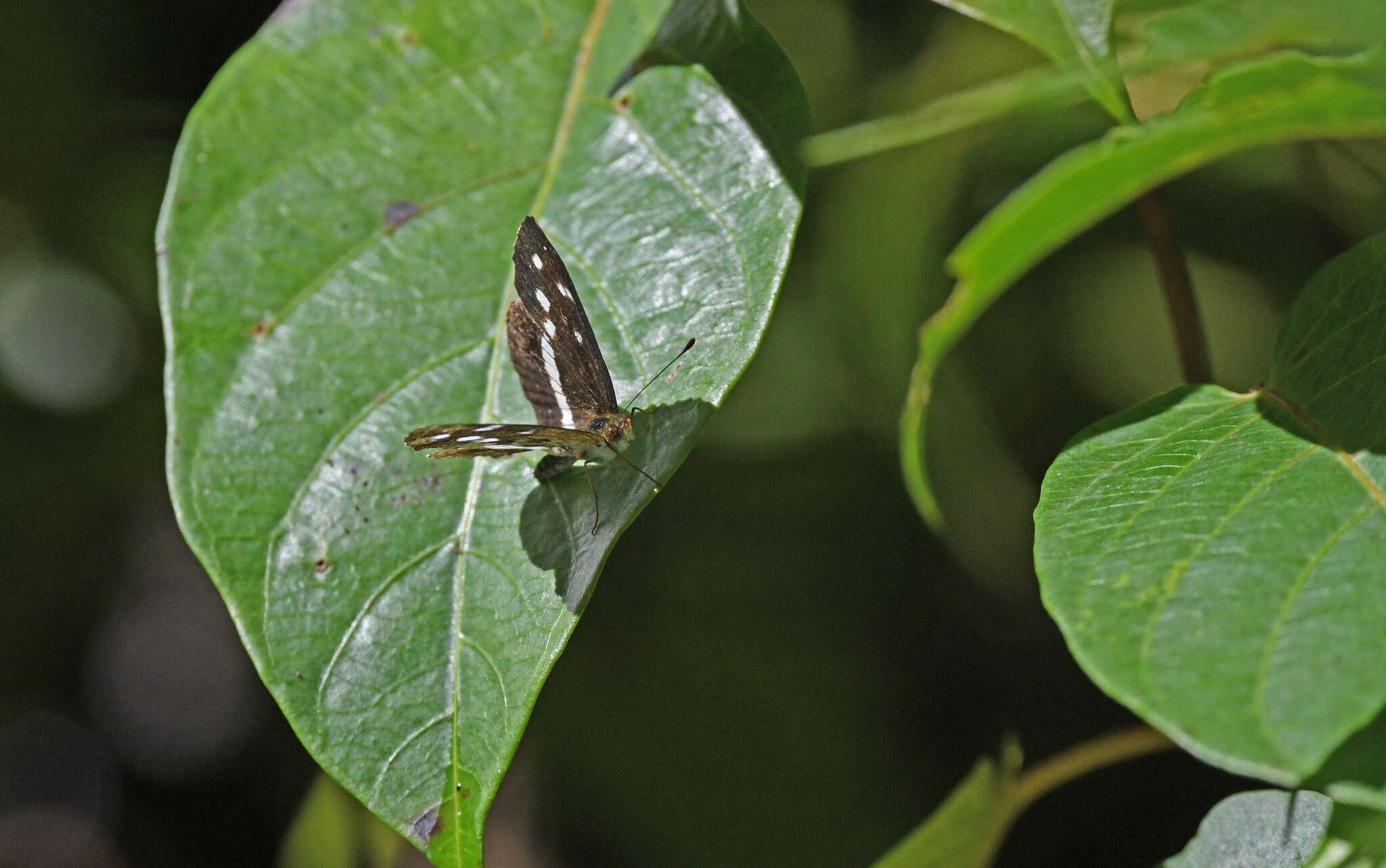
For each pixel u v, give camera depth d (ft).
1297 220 2.32
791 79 2.11
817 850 2.36
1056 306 2.38
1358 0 2.00
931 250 2.34
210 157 2.12
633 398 2.10
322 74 2.14
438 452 2.10
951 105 2.05
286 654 2.07
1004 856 2.36
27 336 2.38
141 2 2.33
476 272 2.12
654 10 2.14
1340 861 2.06
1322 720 1.95
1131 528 2.02
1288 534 2.00
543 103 2.14
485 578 2.08
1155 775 2.36
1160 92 2.22
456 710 2.06
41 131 2.34
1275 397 2.05
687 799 2.38
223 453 2.10
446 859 2.05
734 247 2.10
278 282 2.11
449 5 2.14
